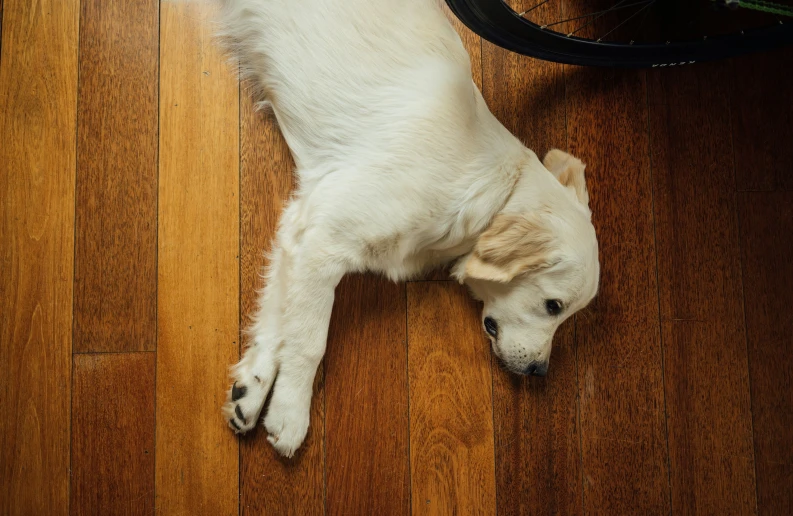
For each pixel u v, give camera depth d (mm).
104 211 1275
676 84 1540
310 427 1306
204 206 1311
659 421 1458
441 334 1384
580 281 1232
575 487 1418
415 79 1183
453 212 1191
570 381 1437
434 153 1162
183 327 1285
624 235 1486
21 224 1247
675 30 1552
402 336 1365
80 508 1224
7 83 1261
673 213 1508
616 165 1500
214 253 1309
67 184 1268
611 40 1530
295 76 1227
